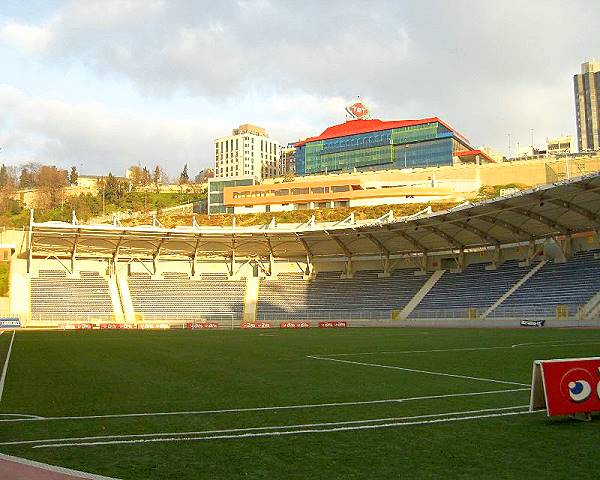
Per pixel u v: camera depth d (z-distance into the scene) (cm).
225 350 3294
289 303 7781
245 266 8419
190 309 7619
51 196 15600
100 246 7825
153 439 1091
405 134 16412
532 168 11731
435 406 1409
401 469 885
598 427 1141
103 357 2898
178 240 7856
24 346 3669
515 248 7031
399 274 7856
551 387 1185
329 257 8375
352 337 4450
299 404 1471
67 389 1783
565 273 6138
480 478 840
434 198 10950
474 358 2622
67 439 1095
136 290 7825
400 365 2392
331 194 11262
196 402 1520
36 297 7306
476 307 6438
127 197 16212
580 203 5581
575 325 5319
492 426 1169
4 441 1080
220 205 14025
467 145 17562
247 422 1250
